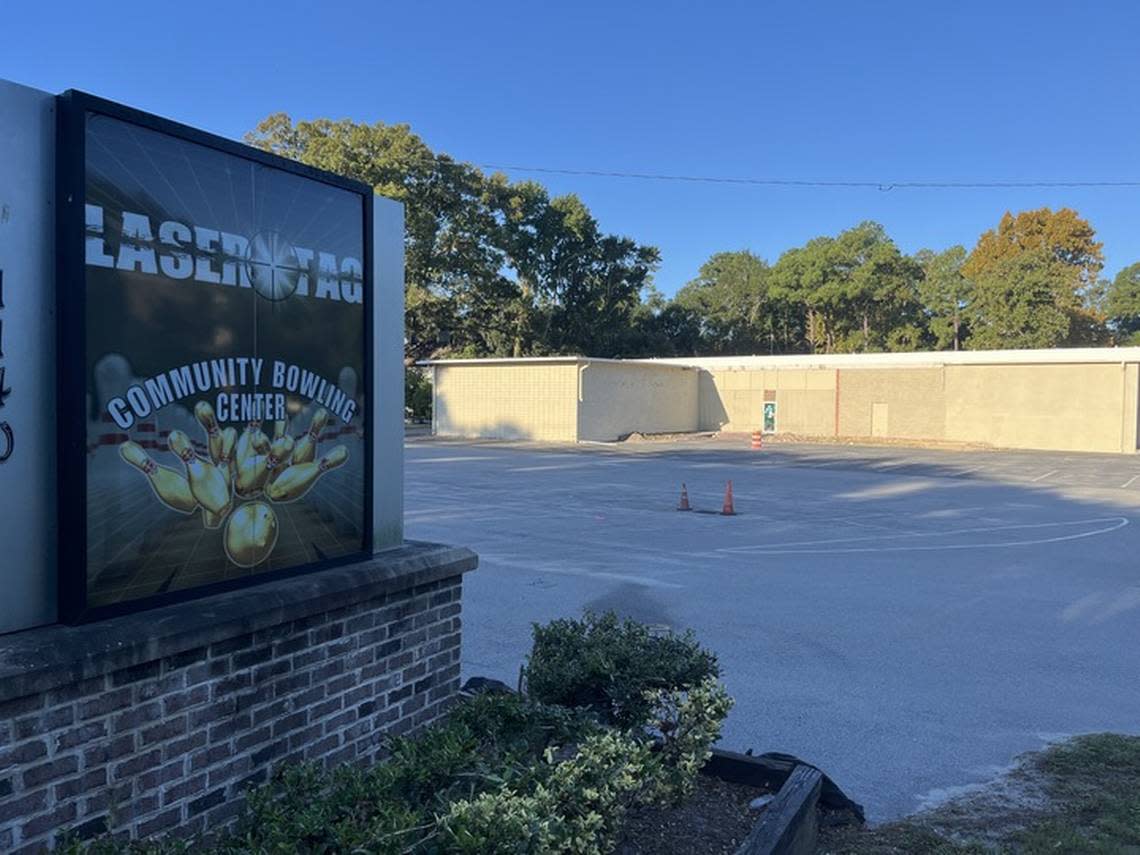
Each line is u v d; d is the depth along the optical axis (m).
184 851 2.72
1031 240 71.62
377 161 41.38
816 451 33.78
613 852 3.51
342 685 3.81
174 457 3.23
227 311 3.42
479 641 7.47
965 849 4.05
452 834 2.61
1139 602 9.50
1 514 2.79
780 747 5.42
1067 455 33.00
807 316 77.75
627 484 21.14
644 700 4.08
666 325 67.12
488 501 17.39
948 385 38.19
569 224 54.12
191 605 3.24
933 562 11.71
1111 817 4.38
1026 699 6.32
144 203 3.09
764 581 10.22
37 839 2.66
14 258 2.79
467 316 50.66
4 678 2.52
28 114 2.82
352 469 4.07
